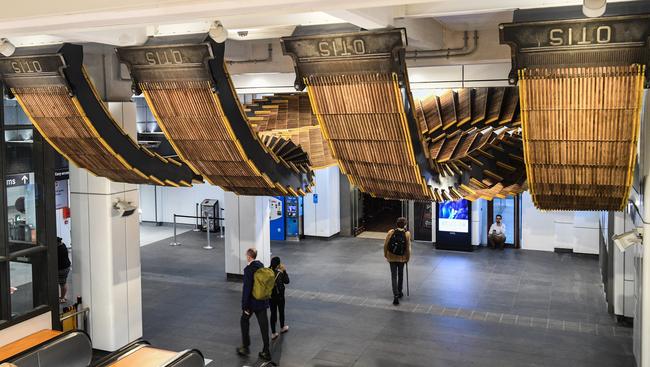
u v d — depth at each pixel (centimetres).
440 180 787
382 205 2834
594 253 1920
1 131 1011
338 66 634
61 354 982
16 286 1216
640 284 941
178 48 675
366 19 550
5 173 1023
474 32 901
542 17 542
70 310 1189
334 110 671
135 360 997
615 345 1198
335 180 2278
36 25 474
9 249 1048
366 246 2142
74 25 493
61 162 1964
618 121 586
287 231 2244
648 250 880
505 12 756
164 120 756
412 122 670
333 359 1150
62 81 756
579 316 1373
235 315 1412
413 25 759
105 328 1191
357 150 705
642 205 902
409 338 1249
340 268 1830
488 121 1007
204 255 2038
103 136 823
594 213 1911
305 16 626
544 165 651
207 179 855
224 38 596
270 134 1075
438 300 1501
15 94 798
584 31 532
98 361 974
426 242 2159
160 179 929
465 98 1056
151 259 1983
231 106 734
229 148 766
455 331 1286
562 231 1986
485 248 2062
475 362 1127
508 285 1625
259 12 418
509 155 1022
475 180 940
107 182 1159
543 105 593
